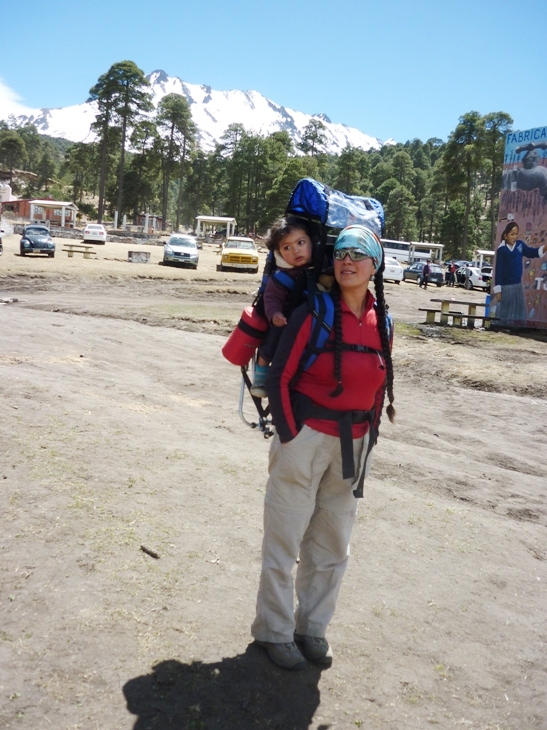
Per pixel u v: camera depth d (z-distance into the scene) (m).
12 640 2.89
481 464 7.30
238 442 6.45
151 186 146.12
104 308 18.48
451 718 2.92
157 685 2.77
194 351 12.44
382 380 2.96
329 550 3.12
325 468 2.95
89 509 4.16
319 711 2.80
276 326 2.95
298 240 2.89
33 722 2.49
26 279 26.14
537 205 20.12
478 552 4.61
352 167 142.50
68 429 5.55
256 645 3.11
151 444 5.63
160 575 3.58
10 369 7.68
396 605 3.72
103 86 125.00
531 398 11.02
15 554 3.54
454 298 35.56
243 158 133.75
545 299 20.06
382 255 2.90
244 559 3.93
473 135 112.12
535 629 3.73
